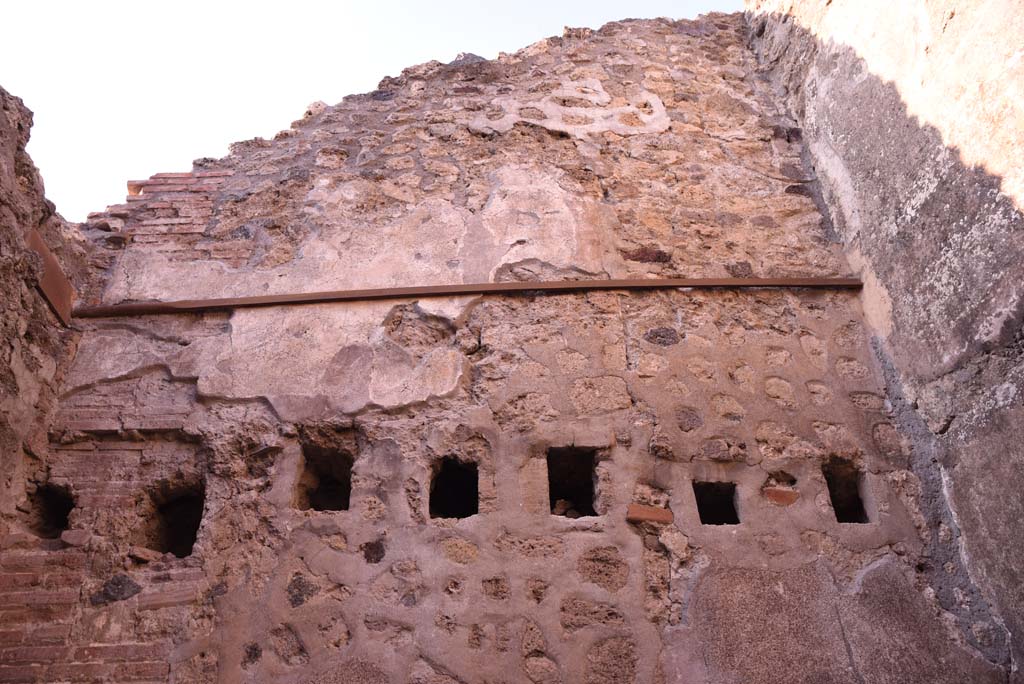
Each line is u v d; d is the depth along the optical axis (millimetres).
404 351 3055
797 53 4203
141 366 3021
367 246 3455
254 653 2391
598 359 3049
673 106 4227
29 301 2859
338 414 2877
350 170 3807
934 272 2865
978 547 2559
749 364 3098
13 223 2756
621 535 2623
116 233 3514
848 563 2625
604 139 4000
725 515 2891
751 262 3494
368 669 2359
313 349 3059
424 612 2455
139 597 2488
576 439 2822
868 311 3271
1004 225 2498
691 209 3697
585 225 3549
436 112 4121
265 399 2918
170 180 3832
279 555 2572
